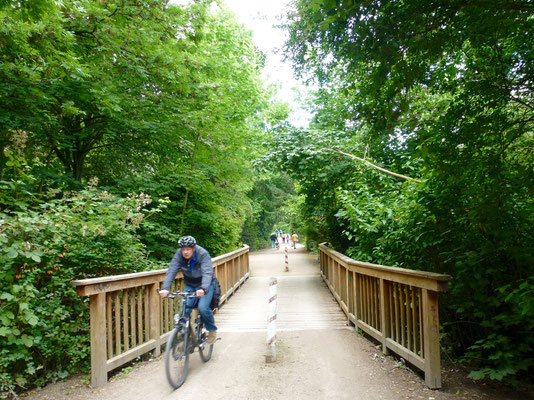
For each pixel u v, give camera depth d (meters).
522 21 3.02
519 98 3.57
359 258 7.58
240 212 15.87
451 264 4.47
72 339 4.36
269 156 10.28
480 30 3.19
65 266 4.95
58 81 7.12
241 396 3.61
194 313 6.14
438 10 3.06
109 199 5.70
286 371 4.28
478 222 3.81
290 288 11.58
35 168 7.75
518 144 3.75
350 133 10.05
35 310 4.04
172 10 8.84
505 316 3.61
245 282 13.16
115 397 3.68
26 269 4.12
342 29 3.50
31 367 3.78
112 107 7.53
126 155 10.52
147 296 5.12
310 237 21.14
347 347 5.22
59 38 6.38
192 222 10.71
